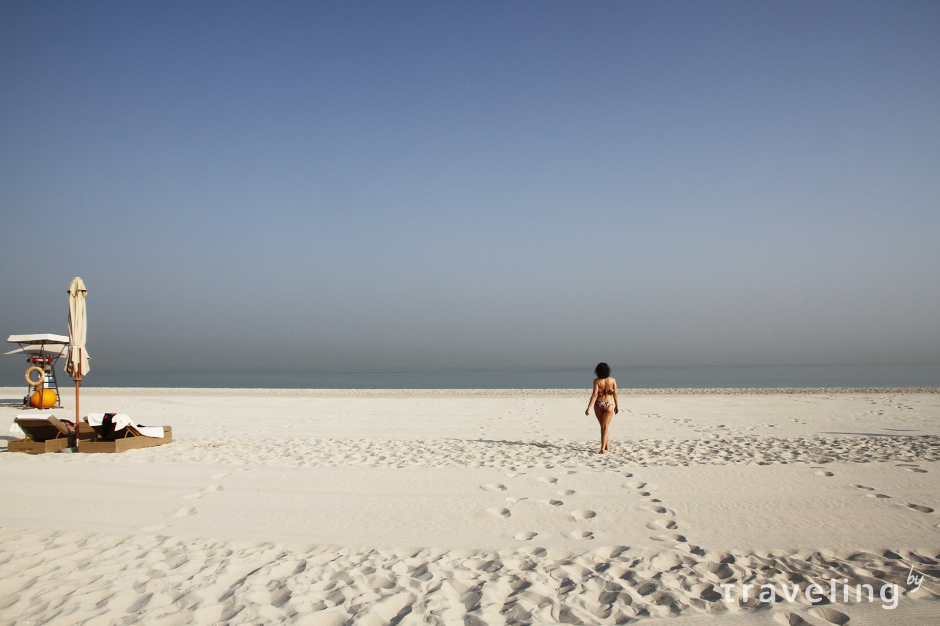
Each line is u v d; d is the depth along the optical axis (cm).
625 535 493
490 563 432
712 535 491
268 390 2628
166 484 671
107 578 400
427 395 2325
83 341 999
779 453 846
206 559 439
